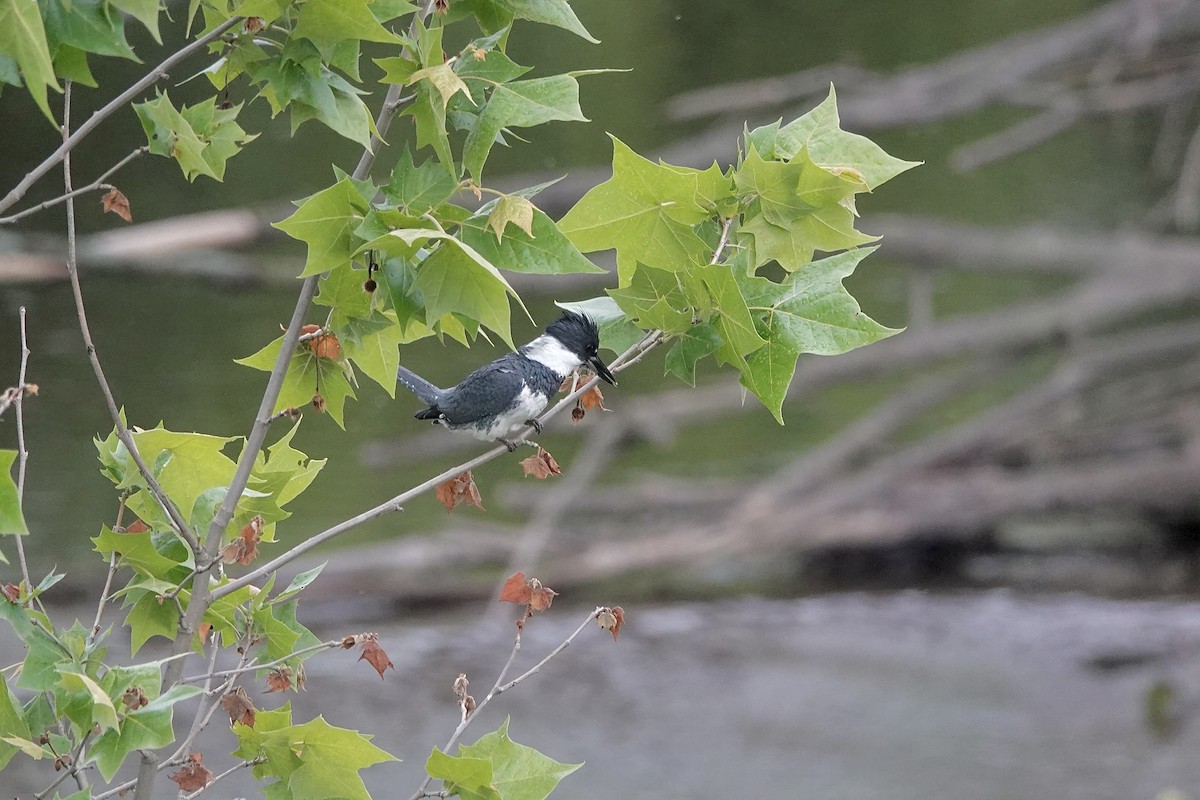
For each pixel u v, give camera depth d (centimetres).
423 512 1548
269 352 409
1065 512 1609
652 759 967
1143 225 2094
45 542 1280
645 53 2511
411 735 1002
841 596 1459
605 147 2388
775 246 408
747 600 1449
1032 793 921
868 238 404
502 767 375
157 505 406
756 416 1880
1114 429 1719
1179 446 1703
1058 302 1725
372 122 369
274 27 356
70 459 1401
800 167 394
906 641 1266
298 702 1043
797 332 398
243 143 378
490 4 387
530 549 1456
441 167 353
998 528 1623
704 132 2422
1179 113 2092
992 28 2675
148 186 2034
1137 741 1019
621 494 1616
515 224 348
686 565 1538
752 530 1531
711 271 377
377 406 1655
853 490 1587
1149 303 1706
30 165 1967
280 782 372
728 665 1189
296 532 1438
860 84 1977
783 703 1095
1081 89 2044
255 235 1708
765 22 2577
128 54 341
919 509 1567
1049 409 1731
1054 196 2400
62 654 350
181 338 1720
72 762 361
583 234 409
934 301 2106
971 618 1336
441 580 1424
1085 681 1153
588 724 1041
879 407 1903
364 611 1391
